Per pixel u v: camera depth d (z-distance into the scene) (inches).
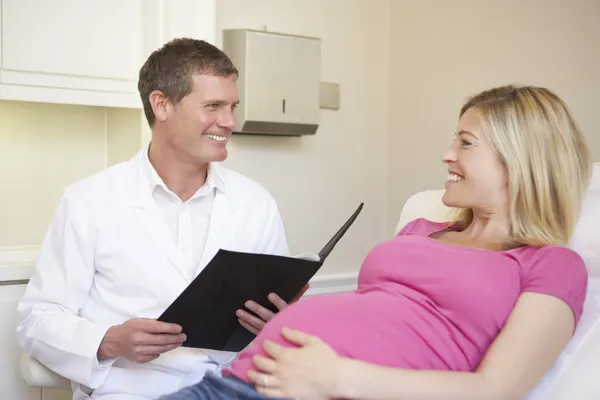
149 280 75.3
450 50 130.6
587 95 109.7
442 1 131.8
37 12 100.0
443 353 61.2
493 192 67.0
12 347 95.0
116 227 76.0
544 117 65.6
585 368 65.0
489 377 56.2
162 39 105.3
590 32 108.6
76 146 117.1
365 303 63.3
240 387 58.6
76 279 76.1
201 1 106.0
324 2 135.0
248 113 118.6
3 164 112.0
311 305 64.4
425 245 66.8
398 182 142.3
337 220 139.6
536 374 57.1
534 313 58.6
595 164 72.9
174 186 78.6
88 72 104.0
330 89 135.6
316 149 135.6
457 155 68.6
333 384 56.6
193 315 69.7
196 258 78.5
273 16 129.1
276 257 67.7
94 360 71.8
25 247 111.7
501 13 121.7
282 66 121.7
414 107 138.2
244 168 127.3
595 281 68.6
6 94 98.9
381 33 142.5
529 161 65.1
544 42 115.5
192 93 74.9
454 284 62.6
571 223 65.3
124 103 107.0
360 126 141.0
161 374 75.2
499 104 66.9
